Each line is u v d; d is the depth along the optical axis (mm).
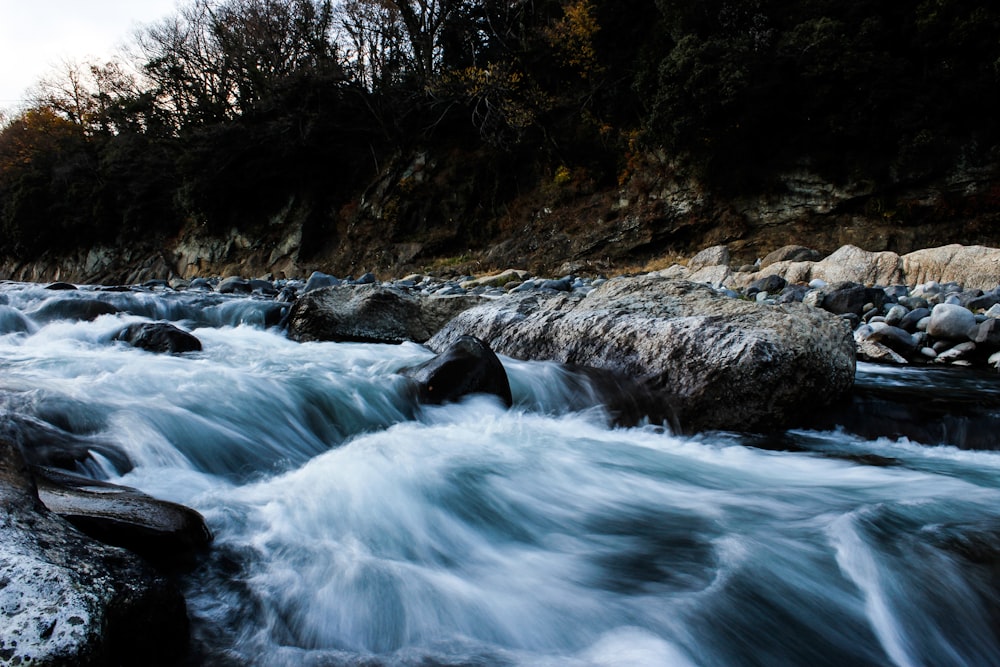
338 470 3527
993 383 6016
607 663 2283
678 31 22359
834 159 20359
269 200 35031
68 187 41781
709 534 3227
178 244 38438
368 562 2721
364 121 32875
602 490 3740
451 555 2965
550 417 5180
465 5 29703
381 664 2180
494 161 28531
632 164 24922
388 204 30453
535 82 26812
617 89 25156
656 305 5875
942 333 7590
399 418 4723
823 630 2590
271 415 4227
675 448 4582
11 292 9281
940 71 18844
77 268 42188
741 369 4852
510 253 25828
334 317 7824
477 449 4102
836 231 20172
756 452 4539
